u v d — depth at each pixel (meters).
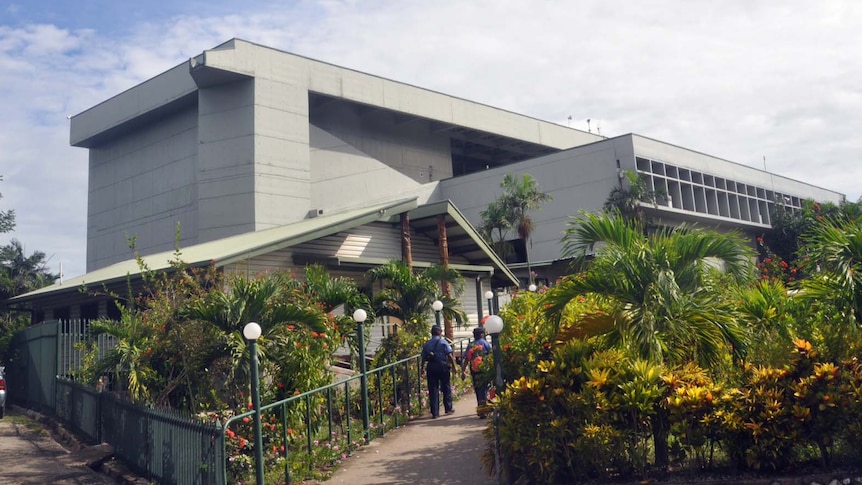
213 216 42.88
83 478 9.83
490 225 45.09
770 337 7.77
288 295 10.64
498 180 53.00
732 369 7.59
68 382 13.97
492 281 26.66
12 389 18.92
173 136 47.72
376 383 12.35
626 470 7.14
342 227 18.88
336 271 19.25
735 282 8.50
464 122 56.44
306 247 18.81
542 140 62.72
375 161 49.75
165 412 9.09
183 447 8.47
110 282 17.25
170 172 47.50
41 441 12.89
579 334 8.14
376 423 11.44
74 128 54.00
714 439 6.91
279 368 10.28
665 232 8.34
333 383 11.11
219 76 42.47
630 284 7.84
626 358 7.43
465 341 22.02
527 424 7.40
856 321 7.28
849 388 6.60
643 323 7.43
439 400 12.54
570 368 7.45
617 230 8.43
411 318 15.44
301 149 44.69
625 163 48.22
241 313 9.94
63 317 23.36
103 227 52.97
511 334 10.01
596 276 7.97
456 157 66.00
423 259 22.84
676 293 7.63
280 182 43.34
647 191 45.78
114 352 10.99
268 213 42.50
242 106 43.28
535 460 7.33
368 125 53.38
